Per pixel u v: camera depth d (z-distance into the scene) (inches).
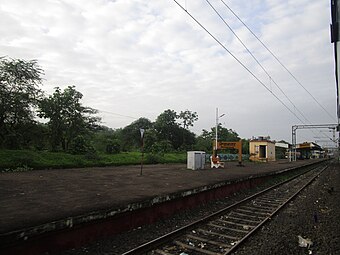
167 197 362.9
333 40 631.8
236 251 252.4
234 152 2223.2
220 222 348.2
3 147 895.1
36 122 990.4
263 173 785.6
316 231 314.8
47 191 391.2
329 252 251.4
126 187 437.4
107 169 811.4
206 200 470.6
